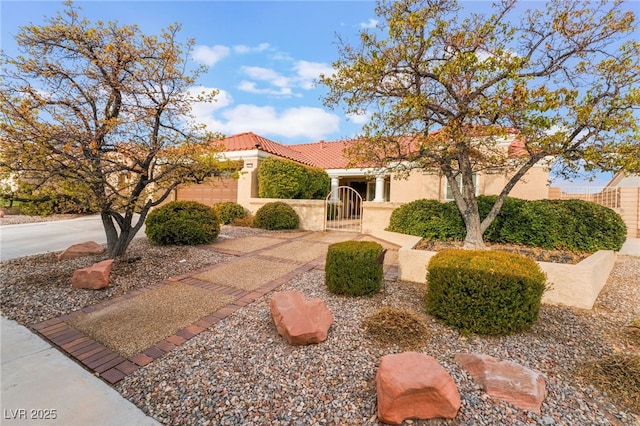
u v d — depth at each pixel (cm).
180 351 366
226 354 357
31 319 451
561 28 550
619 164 504
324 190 1781
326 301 512
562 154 547
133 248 860
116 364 342
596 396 287
